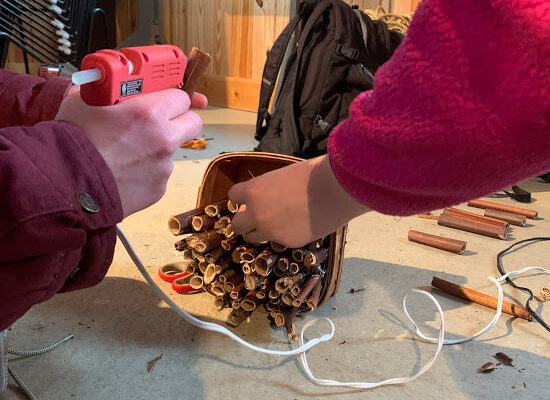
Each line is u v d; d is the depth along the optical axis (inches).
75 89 18.4
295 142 44.4
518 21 8.2
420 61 9.3
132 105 13.4
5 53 51.8
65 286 13.2
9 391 19.3
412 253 34.1
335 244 24.5
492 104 8.7
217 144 60.5
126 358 21.7
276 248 22.4
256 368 21.7
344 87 44.8
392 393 20.5
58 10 51.0
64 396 19.2
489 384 21.3
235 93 84.3
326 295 25.6
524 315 26.3
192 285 24.6
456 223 38.8
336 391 20.5
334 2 45.4
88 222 11.8
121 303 25.8
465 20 8.7
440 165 9.7
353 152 11.0
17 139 11.2
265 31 78.6
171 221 22.7
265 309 25.3
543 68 8.2
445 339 24.3
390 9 66.7
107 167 12.3
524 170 9.5
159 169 14.0
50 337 22.7
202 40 85.4
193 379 20.7
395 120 9.8
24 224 10.6
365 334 24.5
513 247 35.9
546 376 22.0
